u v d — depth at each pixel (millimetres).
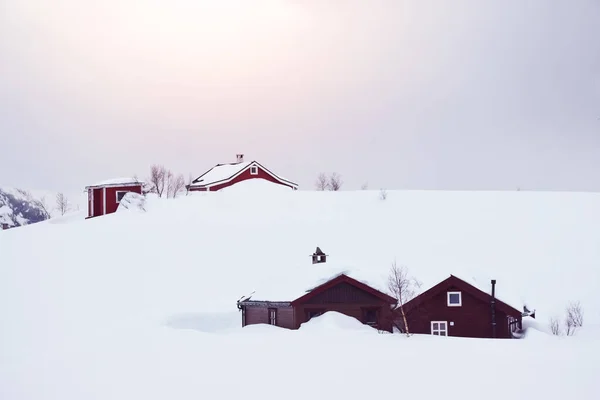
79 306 55656
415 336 35875
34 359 32469
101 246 73375
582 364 27328
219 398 24375
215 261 69625
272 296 44219
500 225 78375
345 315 41000
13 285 60938
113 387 26188
